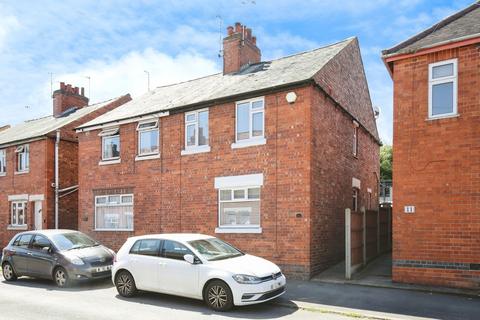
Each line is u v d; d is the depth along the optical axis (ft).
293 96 40.19
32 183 68.90
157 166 51.19
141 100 62.34
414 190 34.55
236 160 43.91
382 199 94.07
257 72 50.34
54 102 85.10
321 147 42.22
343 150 49.62
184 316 26.45
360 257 41.04
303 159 39.37
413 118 35.12
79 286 37.93
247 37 57.00
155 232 50.67
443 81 34.17
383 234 50.16
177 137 49.60
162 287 30.48
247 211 43.01
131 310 28.19
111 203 56.34
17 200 71.31
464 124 32.89
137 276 31.81
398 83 36.01
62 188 67.62
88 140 59.98
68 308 29.01
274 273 28.68
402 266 34.55
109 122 56.13
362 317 25.72
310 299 30.27
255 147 42.57
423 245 33.81
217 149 45.60
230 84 49.42
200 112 48.21
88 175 59.47
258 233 41.45
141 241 32.91
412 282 34.01
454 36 34.27
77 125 69.72
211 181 45.83
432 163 33.96
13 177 72.54
